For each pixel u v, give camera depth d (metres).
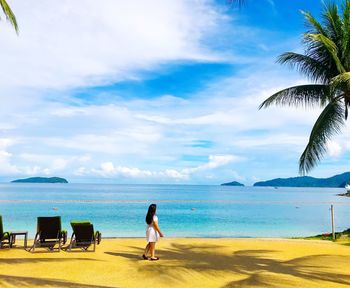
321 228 24.92
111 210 38.25
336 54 12.16
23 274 7.59
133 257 9.64
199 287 6.98
